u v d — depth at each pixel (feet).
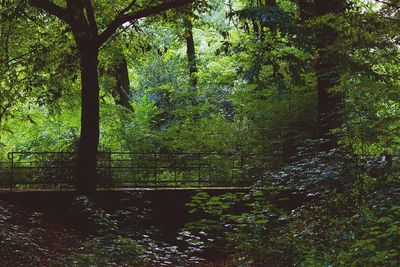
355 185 31.22
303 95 61.87
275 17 44.62
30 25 52.75
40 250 31.78
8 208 40.32
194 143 66.54
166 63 89.04
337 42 40.78
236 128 67.36
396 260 19.34
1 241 30.27
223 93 76.84
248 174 54.95
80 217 42.65
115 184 52.70
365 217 24.57
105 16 55.62
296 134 63.31
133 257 32.14
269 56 50.29
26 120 61.52
